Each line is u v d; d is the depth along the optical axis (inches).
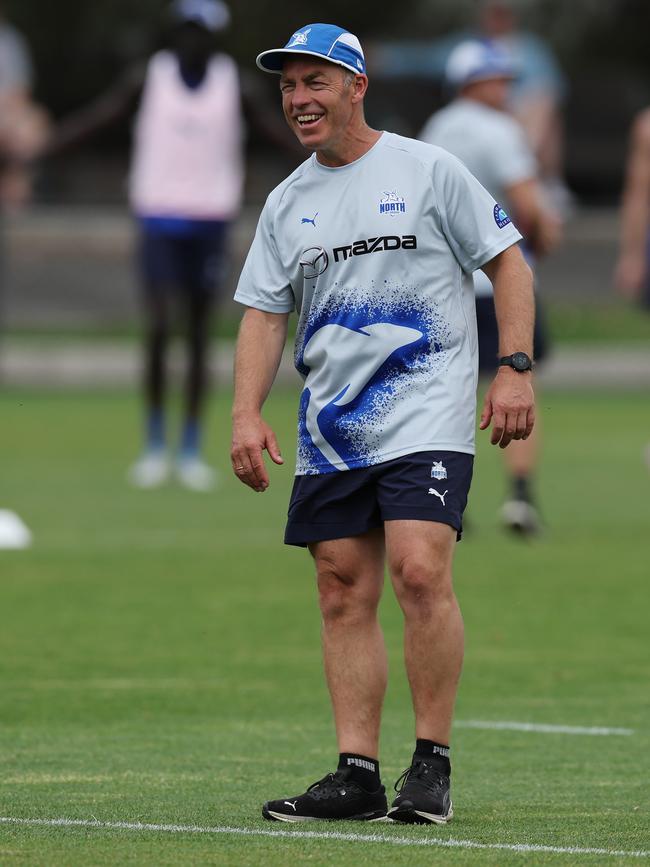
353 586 847.1
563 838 783.1
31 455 2375.7
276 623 1354.6
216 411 2947.8
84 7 5521.7
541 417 2918.3
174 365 3351.4
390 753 982.4
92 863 726.5
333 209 847.7
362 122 855.7
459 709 1096.2
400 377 838.5
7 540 1697.8
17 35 5477.4
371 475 834.2
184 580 1520.7
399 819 815.1
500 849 757.3
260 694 1130.0
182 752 975.0
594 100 4916.3
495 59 1694.1
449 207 845.8
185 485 2110.0
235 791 883.4
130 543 1706.4
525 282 855.1
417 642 824.3
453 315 846.5
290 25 5585.6
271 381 872.3
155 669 1198.9
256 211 4485.7
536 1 6023.6
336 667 845.8
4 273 3971.5
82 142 2134.6
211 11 2053.4
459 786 902.4
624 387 3437.5
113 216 4598.9
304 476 852.6
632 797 875.4
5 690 1133.7
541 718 1072.2
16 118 4001.0
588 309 3914.9
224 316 3745.1
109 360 3390.7
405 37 5925.2
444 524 823.1
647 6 6003.9
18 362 3363.7
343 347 842.2
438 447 829.2
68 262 4023.1
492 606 1422.2
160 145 2028.8
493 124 1696.6
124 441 2536.9
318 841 773.3
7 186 4052.7
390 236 839.7
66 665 1206.9
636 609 1417.3
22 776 913.5
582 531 1803.6
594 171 4886.8
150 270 2055.9
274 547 1695.4
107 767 936.3
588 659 1241.4
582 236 4205.2
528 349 848.9
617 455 2449.6
